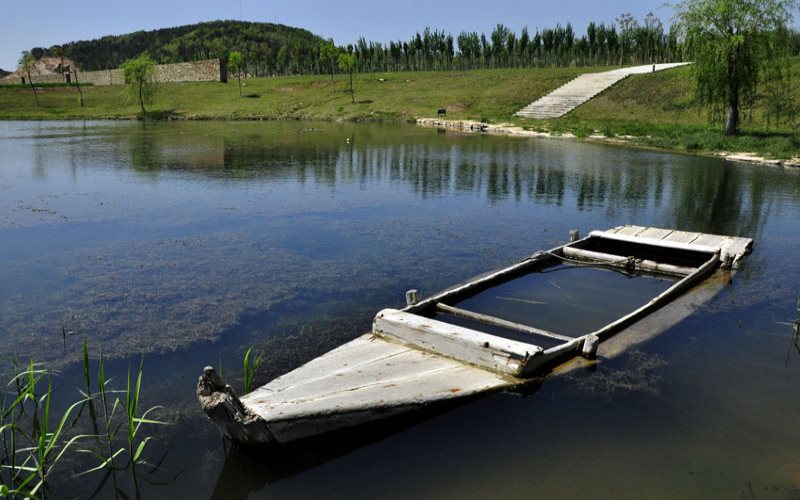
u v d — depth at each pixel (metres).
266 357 5.17
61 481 3.63
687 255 8.55
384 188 13.95
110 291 6.73
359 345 5.18
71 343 5.41
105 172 16.03
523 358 4.65
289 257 8.17
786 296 6.90
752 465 3.80
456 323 5.98
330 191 13.49
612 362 5.14
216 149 21.95
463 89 44.34
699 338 5.71
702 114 28.77
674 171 16.84
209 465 3.80
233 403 3.62
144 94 49.16
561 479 3.65
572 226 10.41
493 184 14.60
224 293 6.72
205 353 5.25
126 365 5.02
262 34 127.19
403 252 8.52
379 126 34.94
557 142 25.02
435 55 70.25
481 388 4.46
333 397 4.07
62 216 10.55
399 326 5.26
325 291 6.84
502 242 9.23
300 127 34.03
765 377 4.96
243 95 50.88
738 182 15.11
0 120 40.53
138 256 8.12
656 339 5.65
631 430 4.18
